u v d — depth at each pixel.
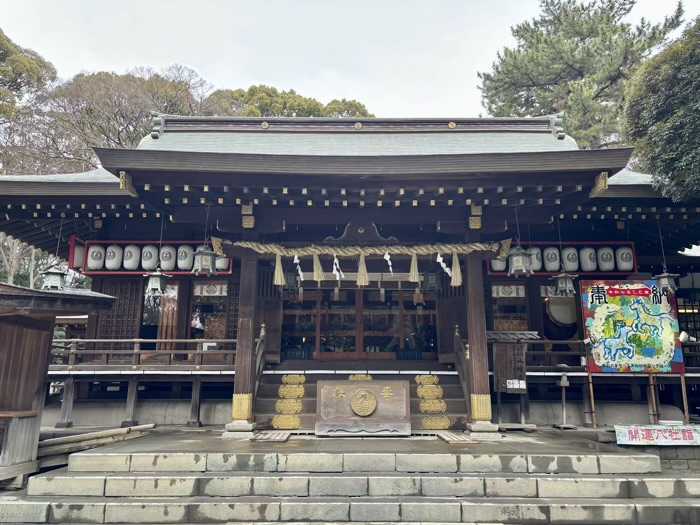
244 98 32.44
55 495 5.12
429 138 10.25
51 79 27.48
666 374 9.22
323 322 11.33
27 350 5.84
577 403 10.01
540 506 4.86
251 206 8.02
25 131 25.50
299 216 8.43
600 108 21.48
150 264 10.23
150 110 26.88
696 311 12.28
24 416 5.55
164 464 5.64
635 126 9.78
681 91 8.46
